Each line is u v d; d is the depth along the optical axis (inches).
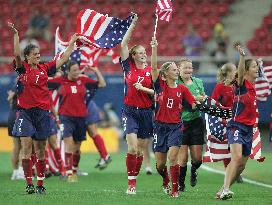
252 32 4001.0
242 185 1881.2
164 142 1549.0
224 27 4035.4
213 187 1818.4
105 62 3592.5
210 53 3651.6
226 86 1764.3
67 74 2041.1
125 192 1637.6
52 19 4023.1
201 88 1727.4
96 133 2208.4
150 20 4010.8
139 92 1595.7
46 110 1585.9
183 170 1707.7
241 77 1448.1
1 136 3213.6
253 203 1445.6
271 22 4018.2
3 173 2242.9
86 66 2123.5
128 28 1674.5
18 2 4104.3
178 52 3841.0
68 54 1608.0
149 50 3858.3
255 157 1702.8
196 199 1499.8
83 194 1595.7
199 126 1724.9
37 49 1560.0
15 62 1551.4
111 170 2342.5
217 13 4072.3
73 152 2041.1
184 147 1713.8
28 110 1572.3
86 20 1701.5
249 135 1476.4
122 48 1608.0
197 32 3976.4
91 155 2923.2
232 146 1459.2
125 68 1611.7
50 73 1598.2
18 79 1569.9
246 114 1465.3
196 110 1679.4
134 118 1606.8
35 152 1630.2
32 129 1571.1
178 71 1574.8
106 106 3321.9
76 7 4079.7
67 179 2011.6
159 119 1539.1
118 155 2915.8
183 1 4097.0
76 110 2034.9
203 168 2386.8
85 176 2149.4
